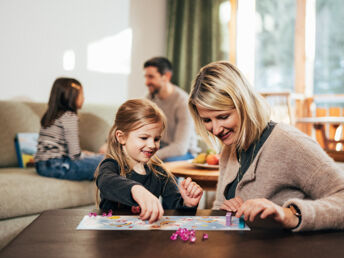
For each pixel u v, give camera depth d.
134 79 3.94
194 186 1.10
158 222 0.88
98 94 3.60
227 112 1.07
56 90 2.36
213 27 3.81
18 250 0.67
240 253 0.66
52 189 2.12
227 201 1.11
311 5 3.80
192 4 3.94
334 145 3.47
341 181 0.94
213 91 1.06
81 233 0.78
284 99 3.57
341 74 3.82
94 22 3.54
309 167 1.03
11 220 1.94
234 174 1.25
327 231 0.81
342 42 3.80
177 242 0.73
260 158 1.16
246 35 3.94
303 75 3.83
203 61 3.88
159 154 2.61
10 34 2.94
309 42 3.82
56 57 3.25
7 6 2.92
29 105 2.81
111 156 1.22
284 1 3.95
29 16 3.05
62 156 2.29
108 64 3.68
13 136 2.68
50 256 0.64
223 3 3.78
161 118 1.20
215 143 1.28
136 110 1.18
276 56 4.02
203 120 1.13
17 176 2.15
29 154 2.68
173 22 4.08
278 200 1.14
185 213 0.99
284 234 0.79
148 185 1.25
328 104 3.84
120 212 0.99
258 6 4.04
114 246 0.70
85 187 2.30
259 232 0.80
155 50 4.12
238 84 1.08
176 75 4.07
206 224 0.87
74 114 2.36
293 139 1.10
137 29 3.93
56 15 3.24
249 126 1.14
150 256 0.64
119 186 0.95
